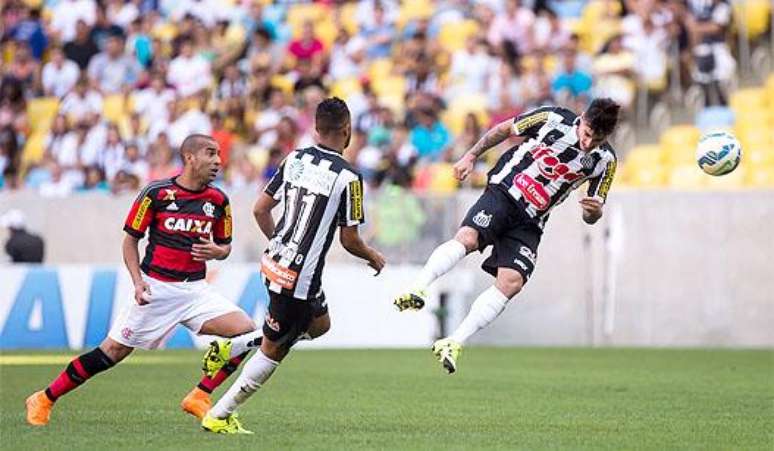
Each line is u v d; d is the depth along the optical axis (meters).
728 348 69.81
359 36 90.56
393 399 40.47
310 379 48.19
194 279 32.62
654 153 81.44
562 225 73.75
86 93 88.62
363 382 46.88
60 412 35.81
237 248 74.19
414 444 28.45
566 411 36.81
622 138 83.19
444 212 71.69
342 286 70.00
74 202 76.94
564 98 81.00
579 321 73.69
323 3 94.75
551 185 33.09
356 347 69.19
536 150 33.22
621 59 82.69
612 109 32.12
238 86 86.25
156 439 29.17
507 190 33.16
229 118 84.81
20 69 92.69
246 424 32.97
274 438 29.56
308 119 83.19
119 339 32.41
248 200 74.25
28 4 99.06
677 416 35.41
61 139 85.06
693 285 72.88
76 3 96.19
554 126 33.09
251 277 68.00
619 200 73.38
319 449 27.41
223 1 95.31
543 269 73.94
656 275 73.12
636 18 85.81
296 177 29.34
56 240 76.94
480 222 32.97
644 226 73.19
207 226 32.50
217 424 30.61
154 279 32.31
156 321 32.41
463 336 32.06
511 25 85.06
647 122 84.31
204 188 32.50
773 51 87.44
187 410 32.47
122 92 90.56
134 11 95.44
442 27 90.50
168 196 32.19
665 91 85.00
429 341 69.88
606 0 88.88
